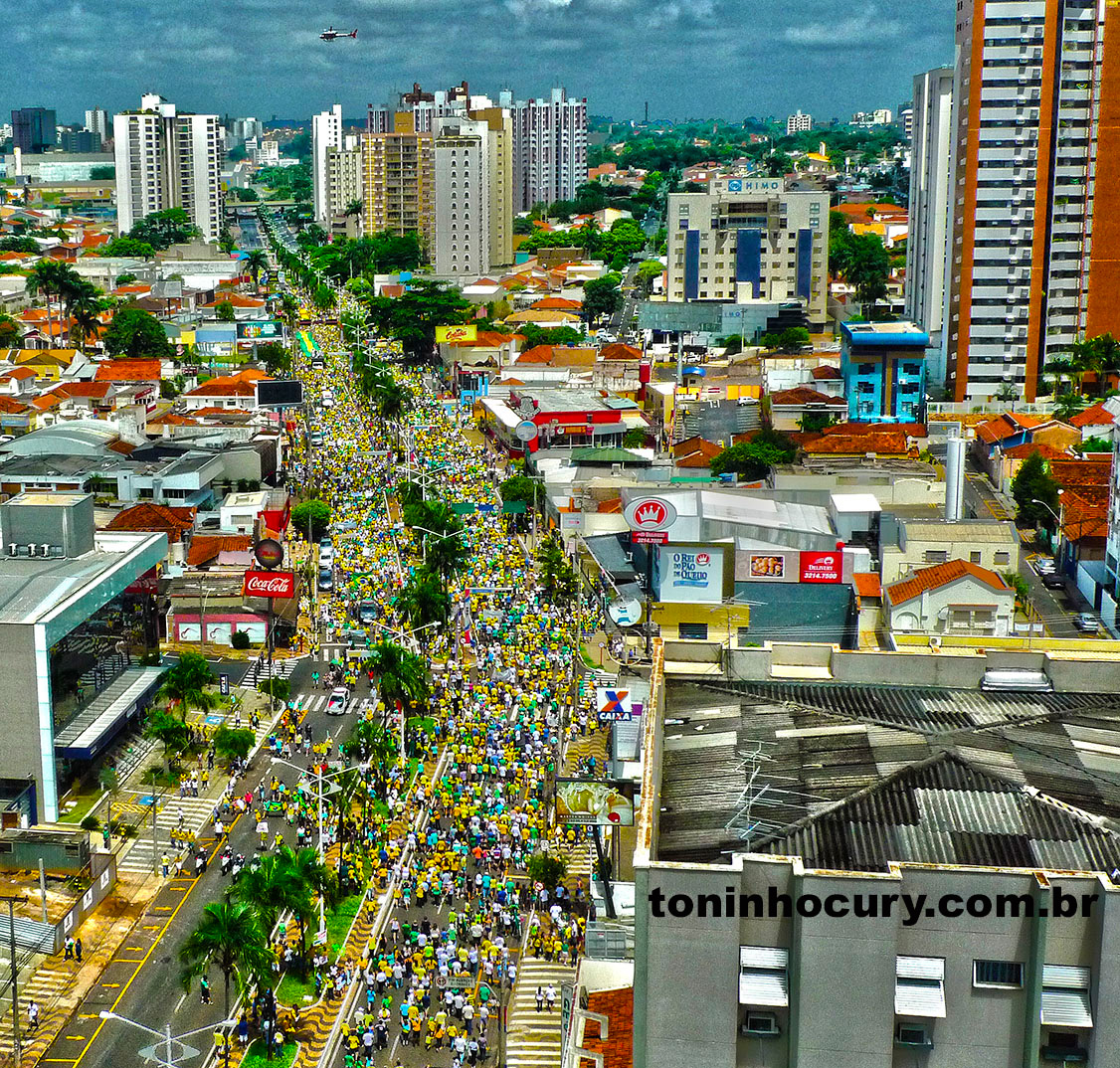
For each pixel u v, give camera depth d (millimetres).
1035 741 63625
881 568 163500
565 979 96438
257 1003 95312
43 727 123000
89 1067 89312
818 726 66375
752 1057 51375
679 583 142750
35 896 109688
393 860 114750
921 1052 50625
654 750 60125
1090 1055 49344
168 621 170500
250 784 132625
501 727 139375
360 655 165625
